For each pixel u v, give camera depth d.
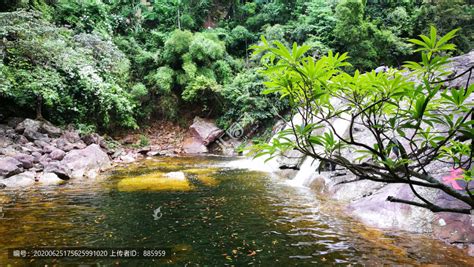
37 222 3.49
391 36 14.40
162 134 14.78
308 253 2.56
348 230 3.09
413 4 17.27
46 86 8.80
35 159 7.20
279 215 3.70
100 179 6.50
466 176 1.15
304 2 17.11
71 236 3.03
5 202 4.46
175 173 6.69
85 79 9.91
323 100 1.31
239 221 3.49
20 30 8.05
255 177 6.73
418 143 3.65
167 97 15.26
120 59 11.78
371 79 1.15
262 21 18.02
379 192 3.85
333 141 1.18
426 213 3.03
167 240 2.92
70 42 9.91
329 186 5.05
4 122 9.38
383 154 1.14
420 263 2.28
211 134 14.16
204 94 15.03
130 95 13.12
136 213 3.87
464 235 2.63
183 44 15.12
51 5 12.30
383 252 2.52
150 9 20.12
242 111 13.94
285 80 1.16
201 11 19.22
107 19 14.38
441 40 1.09
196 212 3.90
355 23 14.01
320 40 14.77
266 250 2.65
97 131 12.32
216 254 2.58
